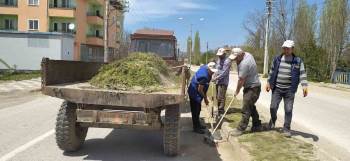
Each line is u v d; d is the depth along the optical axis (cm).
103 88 702
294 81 842
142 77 739
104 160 692
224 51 1114
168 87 757
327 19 4209
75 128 713
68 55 3638
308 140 853
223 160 725
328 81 4122
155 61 842
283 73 846
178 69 905
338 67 4125
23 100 1575
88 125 694
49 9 4594
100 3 5575
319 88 3077
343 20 4059
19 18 4538
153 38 1517
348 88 3288
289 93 851
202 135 935
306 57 4356
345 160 704
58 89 655
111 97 650
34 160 672
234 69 5781
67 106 695
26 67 3416
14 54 3406
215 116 1106
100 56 5825
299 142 809
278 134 873
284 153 716
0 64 3381
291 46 827
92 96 654
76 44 4925
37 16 4553
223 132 948
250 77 859
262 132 896
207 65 928
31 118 1106
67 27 4784
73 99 657
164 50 1510
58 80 704
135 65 760
